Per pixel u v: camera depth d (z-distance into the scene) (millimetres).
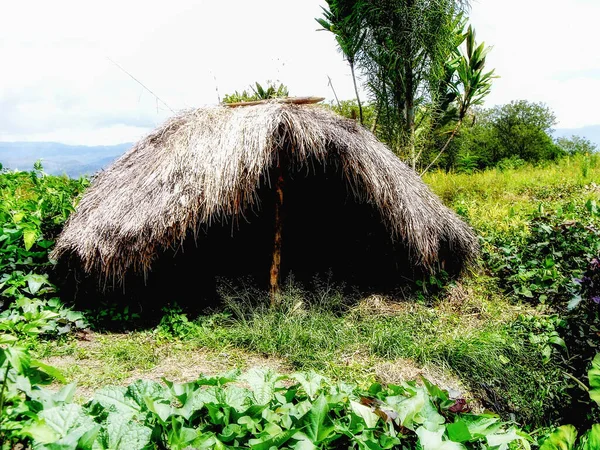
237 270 6363
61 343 4285
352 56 8039
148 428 1840
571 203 7668
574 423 3791
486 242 6621
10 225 4844
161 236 4609
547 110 22234
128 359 4066
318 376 2396
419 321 4992
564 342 4199
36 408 1739
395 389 2361
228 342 4484
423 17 7258
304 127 4812
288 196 6746
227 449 1908
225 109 5527
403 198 5273
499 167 16016
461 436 1957
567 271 5762
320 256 6812
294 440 1909
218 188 4586
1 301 4516
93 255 4684
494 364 4113
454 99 8953
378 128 8531
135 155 5719
